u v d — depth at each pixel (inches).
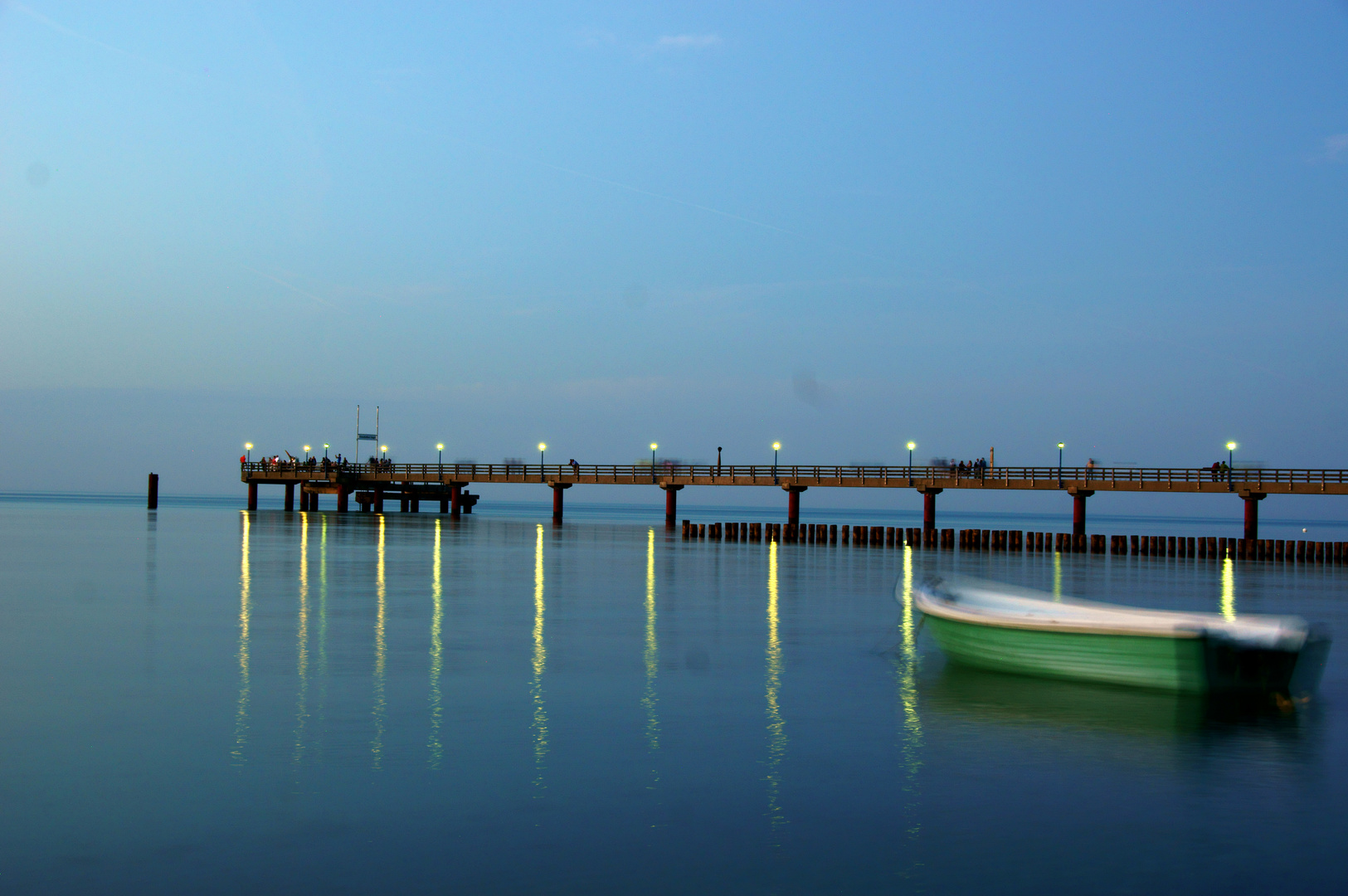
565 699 689.6
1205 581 1674.5
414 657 835.4
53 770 514.3
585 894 384.5
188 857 410.0
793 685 747.4
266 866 402.6
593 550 2190.0
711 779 517.7
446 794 487.8
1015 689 737.0
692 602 1242.0
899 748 577.9
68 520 3535.9
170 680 727.7
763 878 401.1
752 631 1012.5
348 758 541.3
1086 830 454.9
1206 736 609.9
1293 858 427.8
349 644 893.2
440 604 1182.3
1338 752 577.0
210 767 522.0
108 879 389.4
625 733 604.4
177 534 2539.4
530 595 1295.5
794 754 563.8
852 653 887.1
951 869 412.8
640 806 477.1
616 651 882.1
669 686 738.8
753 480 2711.6
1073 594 1455.5
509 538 2546.8
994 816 470.6
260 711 639.8
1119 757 566.3
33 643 874.8
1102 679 734.5
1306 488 2175.2
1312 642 701.3
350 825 446.9
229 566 1627.7
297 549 2016.5
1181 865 418.9
